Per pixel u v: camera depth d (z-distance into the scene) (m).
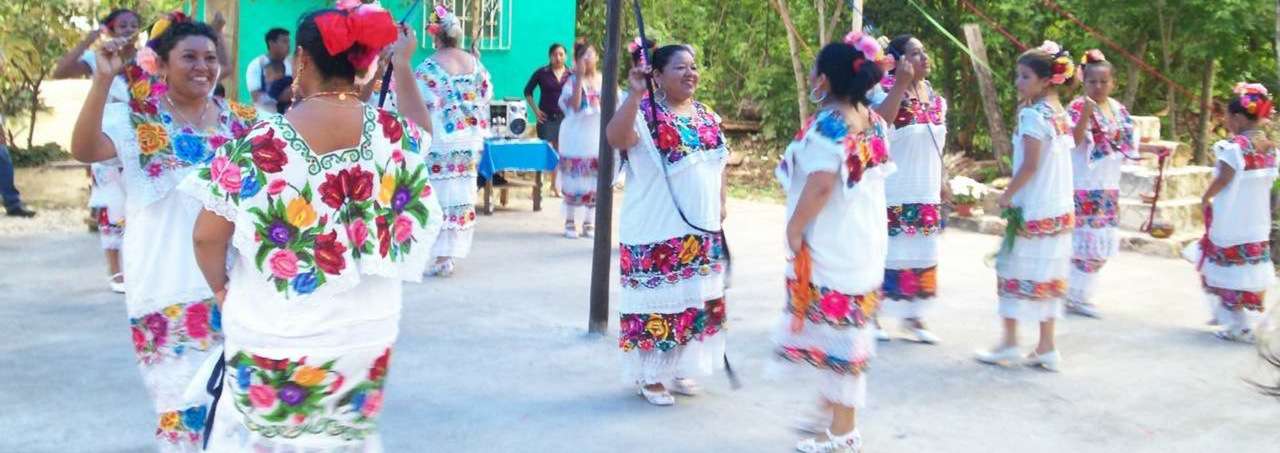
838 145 4.44
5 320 6.60
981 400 5.67
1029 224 6.05
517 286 7.91
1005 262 6.17
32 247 8.70
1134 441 5.14
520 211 11.34
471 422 5.12
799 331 4.73
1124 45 12.70
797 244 4.58
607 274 6.58
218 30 4.76
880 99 6.39
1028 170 5.95
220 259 3.28
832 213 4.58
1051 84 6.09
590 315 6.62
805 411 5.37
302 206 3.19
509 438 4.94
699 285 5.29
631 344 5.38
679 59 5.17
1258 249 6.84
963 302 7.78
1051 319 6.17
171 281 3.96
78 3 12.46
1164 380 6.08
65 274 7.84
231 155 3.19
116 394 5.36
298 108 3.25
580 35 15.15
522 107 11.18
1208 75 12.41
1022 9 12.46
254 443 3.32
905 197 6.51
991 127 12.77
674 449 4.88
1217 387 5.97
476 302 7.39
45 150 12.44
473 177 8.20
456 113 7.99
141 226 3.96
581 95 9.65
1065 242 6.11
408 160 3.41
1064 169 6.09
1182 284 8.58
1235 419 5.46
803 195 4.51
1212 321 7.18
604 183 6.43
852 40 5.30
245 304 3.26
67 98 15.46
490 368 5.95
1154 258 9.64
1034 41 13.42
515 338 6.52
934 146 6.52
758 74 15.44
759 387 5.75
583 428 5.09
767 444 4.96
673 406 5.42
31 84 12.16
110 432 4.87
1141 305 7.87
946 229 10.76
